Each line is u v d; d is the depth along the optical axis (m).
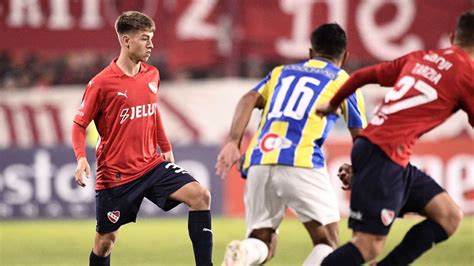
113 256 34.34
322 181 20.75
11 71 56.81
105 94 22.11
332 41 21.88
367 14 51.41
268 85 21.91
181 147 46.84
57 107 53.16
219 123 52.75
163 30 50.59
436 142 46.91
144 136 22.53
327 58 21.95
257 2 51.16
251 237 21.06
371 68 19.38
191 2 50.69
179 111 52.81
